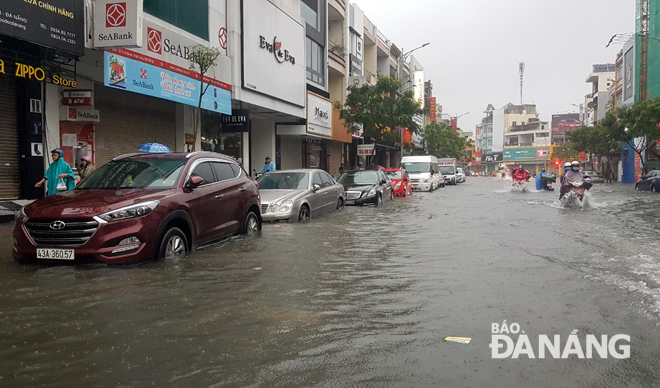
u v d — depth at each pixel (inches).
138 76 582.6
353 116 1295.5
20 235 270.8
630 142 2111.2
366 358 155.7
